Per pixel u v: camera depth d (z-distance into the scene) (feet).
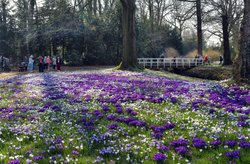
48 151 22.04
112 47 176.45
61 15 141.69
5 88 60.08
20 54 182.09
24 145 24.06
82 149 22.39
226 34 146.20
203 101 39.78
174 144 22.74
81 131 26.76
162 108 36.40
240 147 21.76
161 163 19.80
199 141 22.90
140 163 19.94
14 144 24.09
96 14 200.95
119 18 174.81
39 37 164.04
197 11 178.81
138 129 27.45
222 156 20.36
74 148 22.63
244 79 56.39
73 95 47.34
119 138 25.11
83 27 169.17
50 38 161.68
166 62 151.94
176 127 27.63
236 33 207.82
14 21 201.67
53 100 43.52
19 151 22.45
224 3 160.45
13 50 193.47
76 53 164.76
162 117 31.53
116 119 30.83
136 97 43.55
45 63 131.95
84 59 169.48
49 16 162.50
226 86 55.47
